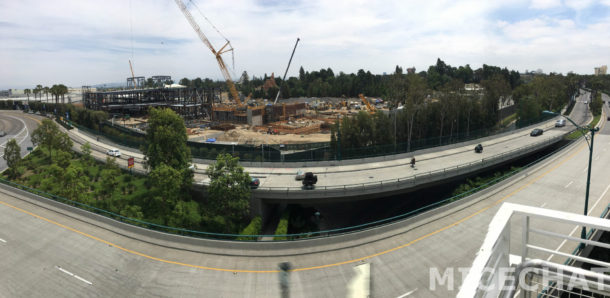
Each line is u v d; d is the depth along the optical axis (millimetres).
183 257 25891
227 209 39844
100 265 25078
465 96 92812
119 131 105875
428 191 51969
